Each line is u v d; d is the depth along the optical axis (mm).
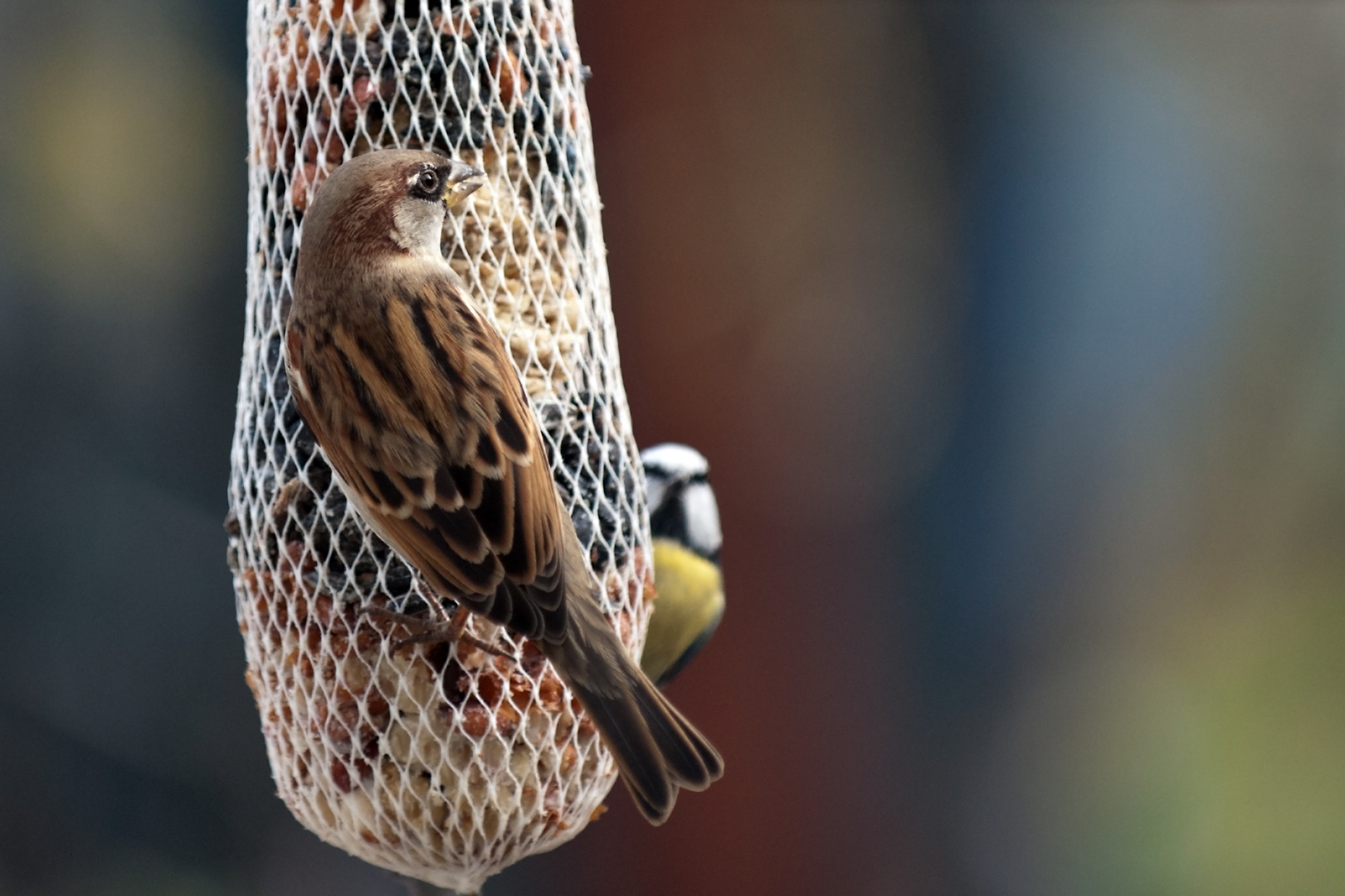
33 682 12961
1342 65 15969
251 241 7070
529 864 13234
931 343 14469
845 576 13789
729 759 13438
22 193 13922
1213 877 14852
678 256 13305
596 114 13234
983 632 14336
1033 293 14781
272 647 6797
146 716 13156
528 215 6840
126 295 13789
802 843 13516
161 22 14320
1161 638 15836
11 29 14141
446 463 6105
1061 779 14438
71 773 13008
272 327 6832
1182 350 15391
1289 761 15383
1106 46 14945
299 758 6797
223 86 14266
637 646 7137
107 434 13492
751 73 13469
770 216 13523
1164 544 15797
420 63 6688
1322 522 16906
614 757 6055
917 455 14250
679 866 13305
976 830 14125
